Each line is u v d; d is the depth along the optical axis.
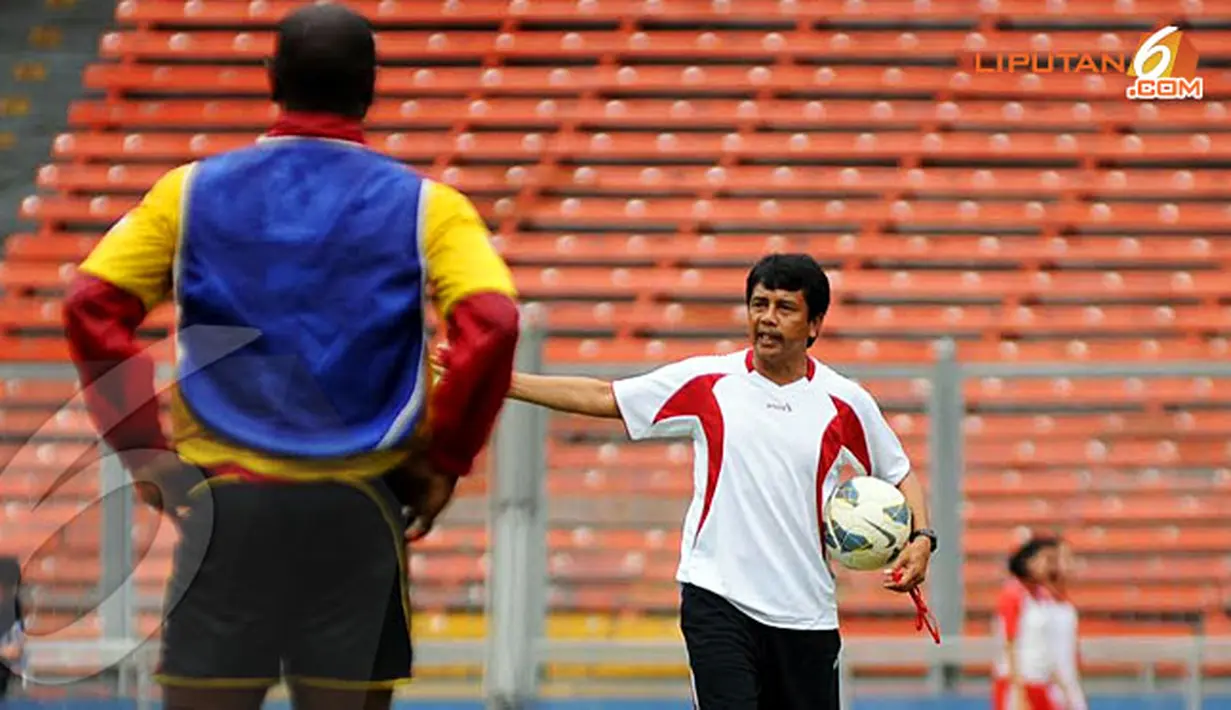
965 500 54.84
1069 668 42.62
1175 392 59.38
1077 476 54.59
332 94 13.43
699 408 24.91
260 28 75.75
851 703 43.91
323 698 12.71
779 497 24.75
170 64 74.50
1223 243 66.81
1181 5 73.56
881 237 66.69
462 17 74.12
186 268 13.05
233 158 13.25
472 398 12.91
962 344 62.91
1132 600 52.69
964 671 44.22
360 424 12.94
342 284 12.97
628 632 41.84
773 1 73.75
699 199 67.94
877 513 24.30
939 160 69.44
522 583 38.41
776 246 66.19
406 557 13.25
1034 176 68.81
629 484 46.06
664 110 70.75
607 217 67.31
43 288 66.31
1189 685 45.38
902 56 72.44
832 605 25.12
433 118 70.88
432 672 40.06
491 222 67.25
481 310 12.88
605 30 73.69
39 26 75.81
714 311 63.88
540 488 38.94
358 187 13.15
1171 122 70.62
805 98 71.31
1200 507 53.69
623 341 63.03
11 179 70.19
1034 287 65.00
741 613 24.75
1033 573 42.72
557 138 70.12
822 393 25.05
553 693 40.62
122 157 71.25
